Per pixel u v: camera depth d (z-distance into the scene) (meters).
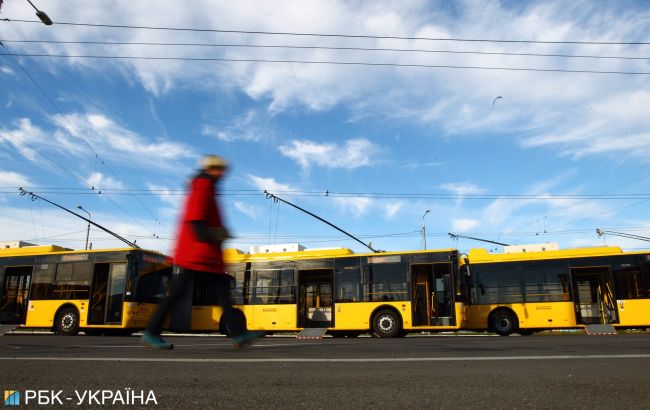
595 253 18.00
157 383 4.77
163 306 4.50
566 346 8.67
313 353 7.77
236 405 3.84
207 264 4.52
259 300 18.45
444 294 16.77
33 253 19.44
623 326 17.08
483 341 11.00
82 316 17.86
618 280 17.47
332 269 18.00
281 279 18.45
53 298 18.47
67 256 18.78
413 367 5.75
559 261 18.34
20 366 6.09
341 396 4.13
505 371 5.35
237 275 18.95
